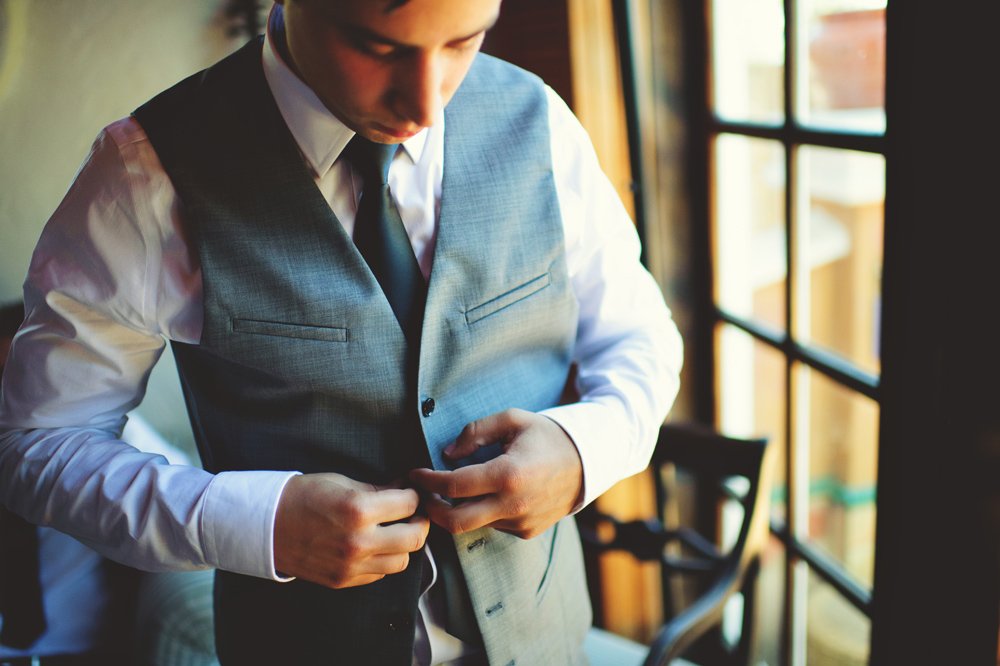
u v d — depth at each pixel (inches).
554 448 30.2
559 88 62.2
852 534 69.7
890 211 39.8
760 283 65.8
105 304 29.2
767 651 70.7
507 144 32.9
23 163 55.4
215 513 28.1
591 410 32.6
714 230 65.3
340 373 30.0
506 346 33.3
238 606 34.7
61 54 54.5
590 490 31.1
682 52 61.3
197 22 58.1
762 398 65.8
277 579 28.8
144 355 31.7
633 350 36.3
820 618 62.9
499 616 33.2
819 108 52.1
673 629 45.2
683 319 69.1
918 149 36.9
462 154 31.9
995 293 35.0
